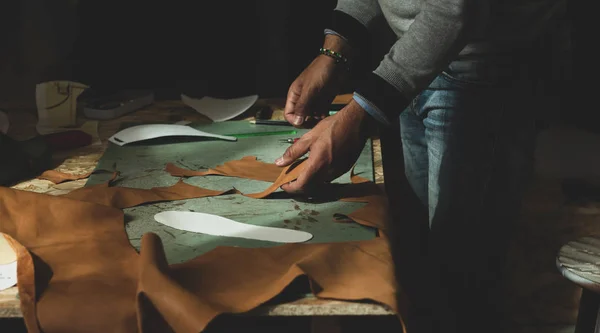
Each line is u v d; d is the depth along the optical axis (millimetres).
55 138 1641
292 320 1196
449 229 1366
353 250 1021
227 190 1307
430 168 1359
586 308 1341
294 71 3736
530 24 1184
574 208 2695
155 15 3568
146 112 1971
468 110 1253
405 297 913
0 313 897
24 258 964
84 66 3656
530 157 1325
